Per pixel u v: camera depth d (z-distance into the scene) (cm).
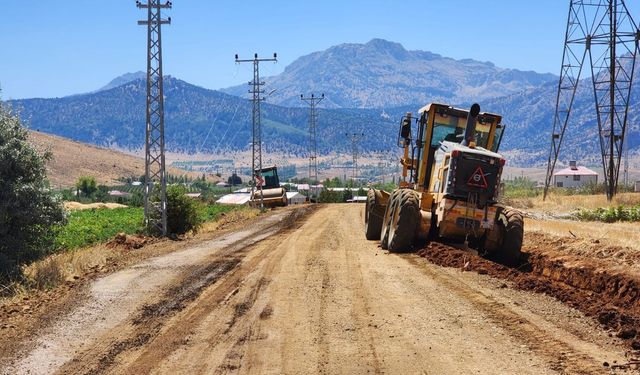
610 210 3472
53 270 1858
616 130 5088
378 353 948
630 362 856
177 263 1962
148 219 3148
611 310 1134
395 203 1911
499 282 1401
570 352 908
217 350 1014
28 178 2066
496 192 1734
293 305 1266
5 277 1814
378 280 1454
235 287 1488
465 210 1717
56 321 1277
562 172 12331
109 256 2303
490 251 1766
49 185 2153
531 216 3838
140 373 934
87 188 15325
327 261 1769
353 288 1386
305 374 880
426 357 918
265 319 1175
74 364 1002
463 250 1745
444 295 1278
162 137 3092
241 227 3491
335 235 2542
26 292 1614
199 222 3453
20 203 2017
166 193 3259
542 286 1338
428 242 1872
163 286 1572
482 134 1981
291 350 988
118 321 1252
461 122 1988
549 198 5425
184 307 1330
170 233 3225
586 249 1830
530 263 1736
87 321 1265
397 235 1809
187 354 1007
